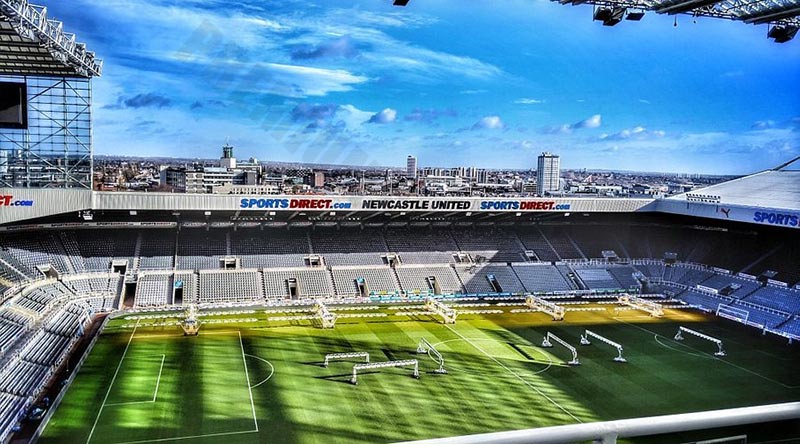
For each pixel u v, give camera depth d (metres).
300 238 85.94
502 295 82.31
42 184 63.91
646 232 101.75
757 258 85.31
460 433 37.28
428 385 45.72
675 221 98.19
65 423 37.72
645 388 46.47
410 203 78.62
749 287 79.00
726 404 43.44
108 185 76.56
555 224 99.81
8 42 46.16
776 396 45.38
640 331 64.56
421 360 51.97
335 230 89.50
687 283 86.88
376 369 49.19
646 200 86.19
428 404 41.97
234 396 42.78
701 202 79.50
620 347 53.50
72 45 50.00
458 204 80.44
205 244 80.62
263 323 63.69
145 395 42.62
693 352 56.88
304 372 48.22
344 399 42.62
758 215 72.25
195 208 70.00
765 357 55.81
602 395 44.69
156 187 78.69
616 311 74.38
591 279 88.56
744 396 45.22
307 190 83.19
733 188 91.69
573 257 93.81
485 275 86.19
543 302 72.94
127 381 45.38
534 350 56.12
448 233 94.12
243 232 84.50
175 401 41.66
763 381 48.84
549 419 39.75
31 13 40.41
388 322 65.62
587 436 5.12
